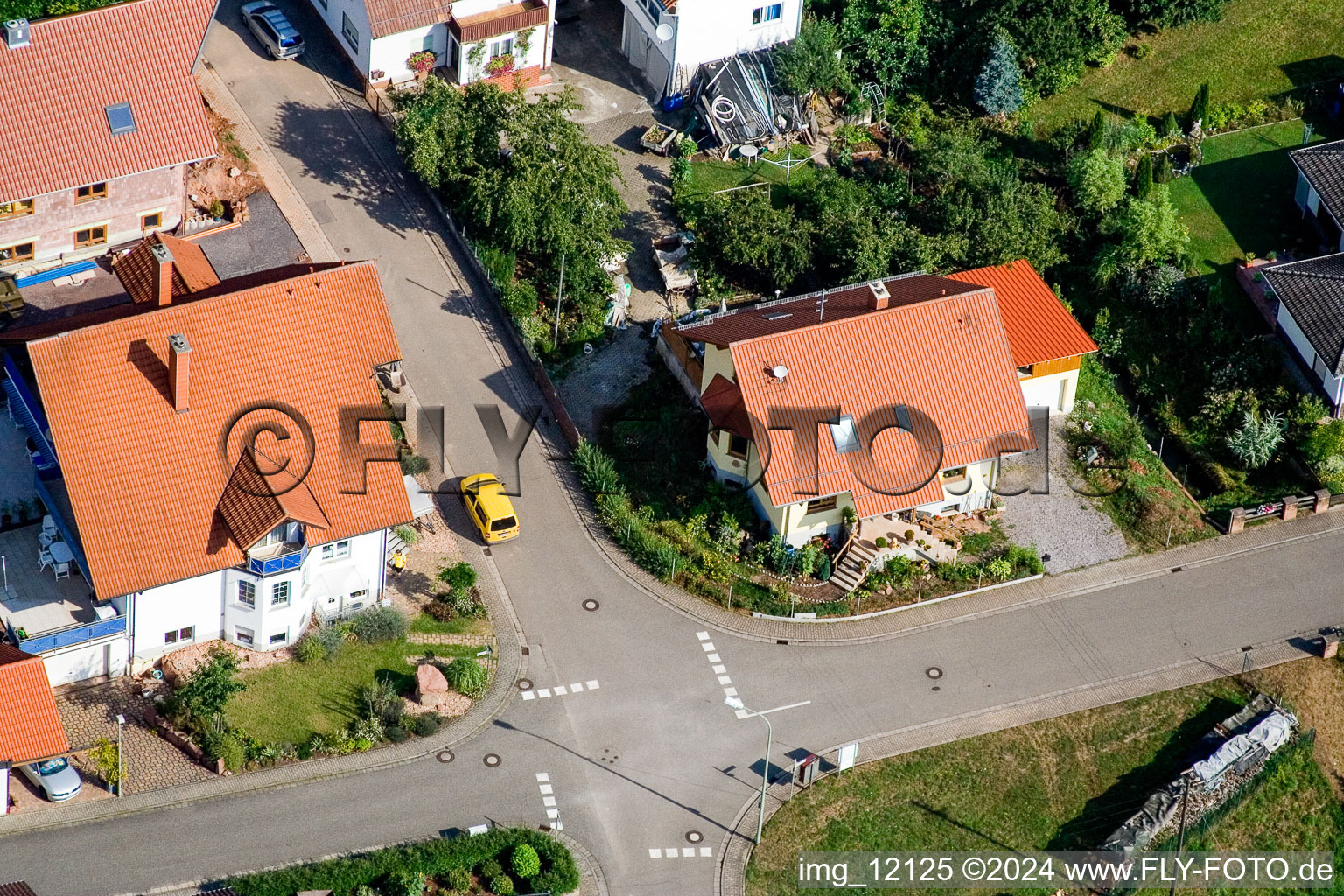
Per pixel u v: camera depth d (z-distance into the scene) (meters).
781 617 85.69
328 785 77.44
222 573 80.19
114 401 78.69
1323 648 85.81
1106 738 82.06
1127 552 89.75
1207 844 79.62
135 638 80.38
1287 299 96.69
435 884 74.81
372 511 81.06
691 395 93.38
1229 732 82.44
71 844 74.44
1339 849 80.31
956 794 79.62
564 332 96.12
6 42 92.31
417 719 79.69
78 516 77.56
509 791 78.00
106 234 96.44
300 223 98.69
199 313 80.31
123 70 94.25
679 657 83.75
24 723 73.81
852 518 87.25
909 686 83.44
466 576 84.75
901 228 98.69
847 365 85.81
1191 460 95.25
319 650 81.75
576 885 74.88
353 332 82.38
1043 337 92.44
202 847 74.69
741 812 78.31
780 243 97.12
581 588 86.25
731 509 88.62
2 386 87.62
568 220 95.38
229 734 77.94
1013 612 86.88
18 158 92.12
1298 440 94.75
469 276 98.31
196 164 99.62
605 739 80.25
